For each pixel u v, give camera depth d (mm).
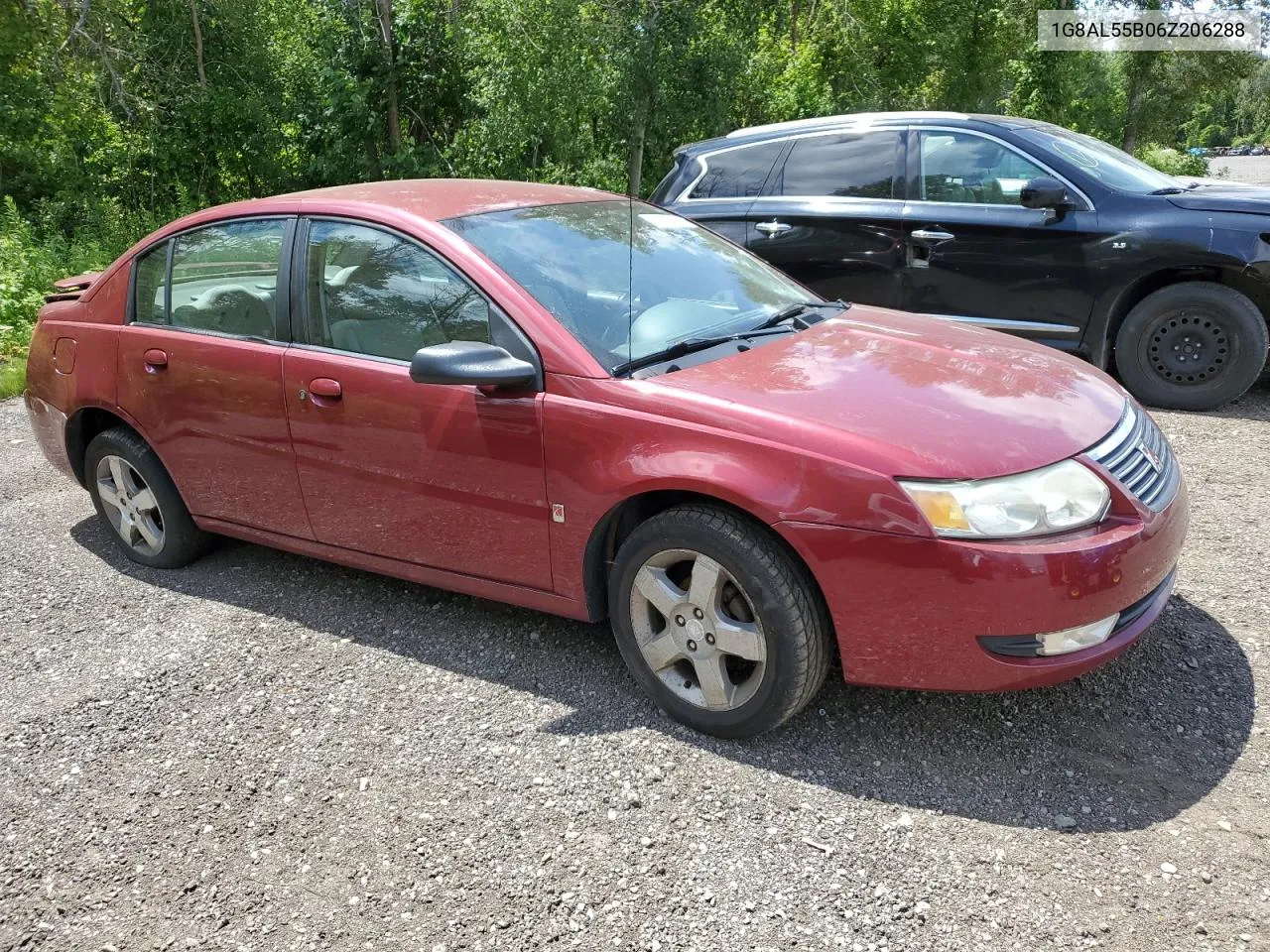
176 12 18766
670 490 2777
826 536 2537
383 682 3314
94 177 18641
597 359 2967
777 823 2525
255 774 2865
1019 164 6059
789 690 2676
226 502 3896
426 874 2430
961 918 2189
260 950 2240
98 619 3910
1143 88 36844
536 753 2873
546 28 17578
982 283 6176
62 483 5609
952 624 2508
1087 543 2510
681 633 2857
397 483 3330
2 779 2932
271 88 20000
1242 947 2070
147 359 3920
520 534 3111
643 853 2447
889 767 2730
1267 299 5578
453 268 3199
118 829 2678
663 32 19000
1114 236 5723
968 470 2500
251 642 3645
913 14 26484
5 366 8672
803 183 6754
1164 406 5898
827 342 3275
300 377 3469
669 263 3615
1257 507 4387
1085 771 2676
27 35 17406
